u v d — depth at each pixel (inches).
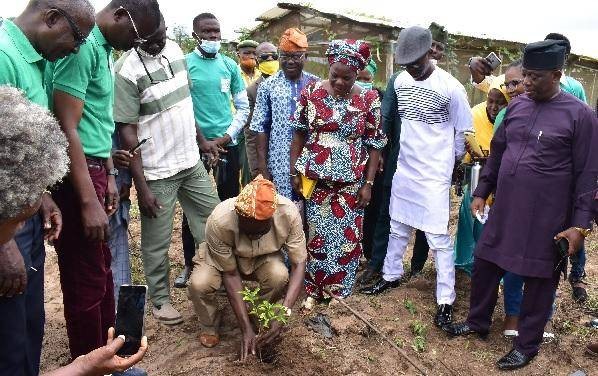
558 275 142.6
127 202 151.1
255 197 129.5
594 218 137.9
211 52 195.3
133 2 115.0
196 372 135.5
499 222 146.3
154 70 149.7
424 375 140.3
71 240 118.4
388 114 179.6
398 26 473.4
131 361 75.6
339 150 163.2
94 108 116.6
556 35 176.1
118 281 151.0
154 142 154.3
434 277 198.1
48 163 58.6
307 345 144.4
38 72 93.0
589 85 605.6
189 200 169.6
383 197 189.2
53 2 90.3
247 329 140.3
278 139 177.9
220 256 140.2
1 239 60.8
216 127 200.7
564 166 136.4
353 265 175.6
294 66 175.2
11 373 76.7
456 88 162.1
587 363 150.8
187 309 173.6
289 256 146.8
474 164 178.1
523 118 142.2
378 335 156.6
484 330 158.7
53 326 163.3
